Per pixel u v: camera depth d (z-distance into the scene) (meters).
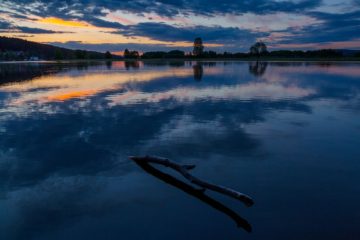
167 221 5.32
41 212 5.65
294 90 21.08
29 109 14.38
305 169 7.38
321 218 5.32
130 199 6.11
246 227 5.10
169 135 10.14
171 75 35.53
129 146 9.10
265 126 11.18
